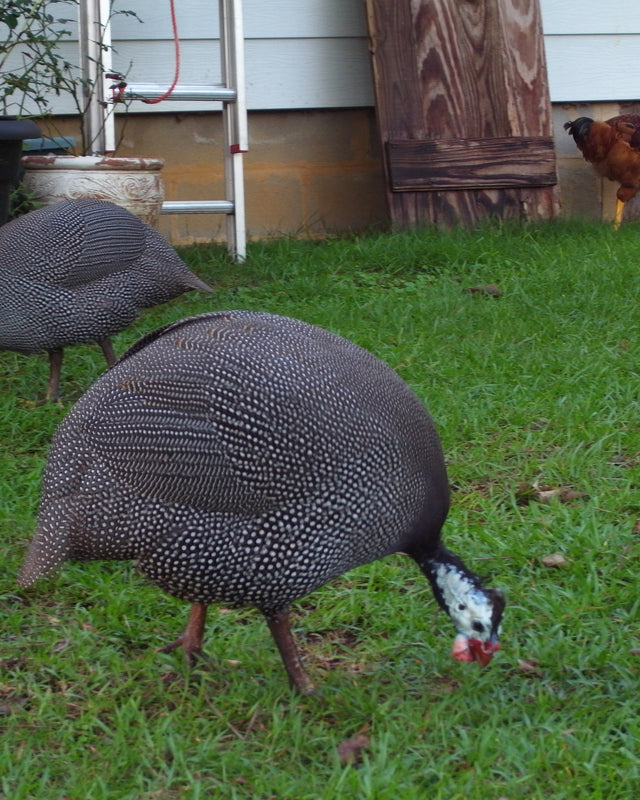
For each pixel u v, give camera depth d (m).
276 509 2.53
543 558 3.37
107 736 2.61
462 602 2.65
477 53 7.66
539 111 7.72
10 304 4.52
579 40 8.27
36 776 2.44
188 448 2.54
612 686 2.79
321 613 3.18
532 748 2.48
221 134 7.80
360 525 2.58
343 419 2.55
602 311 5.53
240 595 2.62
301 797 2.34
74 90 6.79
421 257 6.64
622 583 3.25
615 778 2.40
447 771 2.44
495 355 4.98
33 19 6.58
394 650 2.99
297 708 2.71
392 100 7.51
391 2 7.52
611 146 7.88
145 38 7.54
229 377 2.55
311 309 5.69
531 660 2.89
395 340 5.25
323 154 8.04
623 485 3.85
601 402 4.45
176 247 7.45
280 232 8.01
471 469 3.97
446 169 7.50
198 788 2.33
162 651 2.99
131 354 2.83
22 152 6.19
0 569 3.38
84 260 4.54
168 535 2.57
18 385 4.96
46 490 2.69
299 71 7.87
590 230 7.39
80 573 3.36
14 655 2.95
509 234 7.15
